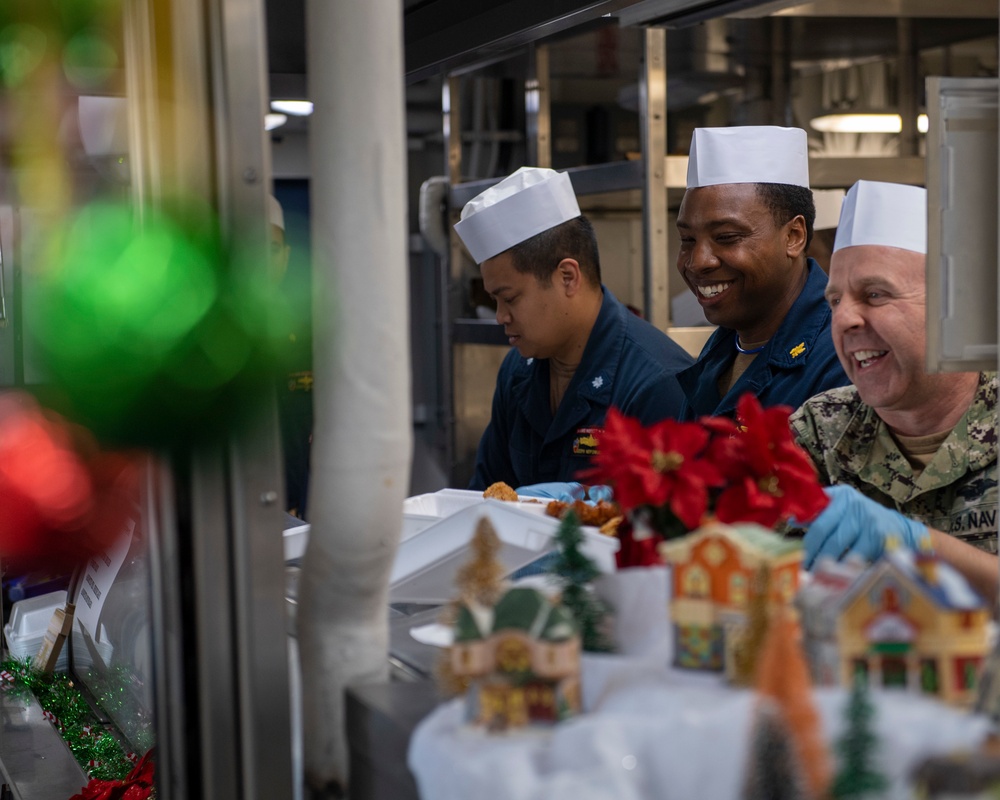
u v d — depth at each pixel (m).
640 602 0.85
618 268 3.98
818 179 3.44
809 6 2.92
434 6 1.74
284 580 1.00
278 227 2.00
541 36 1.58
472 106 4.07
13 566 0.47
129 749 1.79
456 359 4.19
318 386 0.97
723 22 3.09
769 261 2.16
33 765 1.76
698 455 0.99
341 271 0.95
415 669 1.05
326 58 0.94
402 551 1.31
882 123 3.67
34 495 0.46
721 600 0.76
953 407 1.48
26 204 0.55
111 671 1.86
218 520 0.99
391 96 0.95
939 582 0.69
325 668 1.01
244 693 1.00
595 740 0.67
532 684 0.74
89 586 1.96
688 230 2.22
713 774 0.66
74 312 0.52
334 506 0.97
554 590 0.95
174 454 0.53
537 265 2.34
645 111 3.15
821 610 0.71
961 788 0.57
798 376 2.05
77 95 0.53
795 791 0.61
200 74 0.93
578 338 2.41
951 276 1.15
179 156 0.92
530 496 1.70
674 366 2.38
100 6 0.50
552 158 4.05
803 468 0.97
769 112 3.63
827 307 2.07
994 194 1.15
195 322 0.52
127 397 0.50
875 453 1.56
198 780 1.02
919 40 3.45
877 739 0.60
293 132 6.46
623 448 0.95
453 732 0.76
